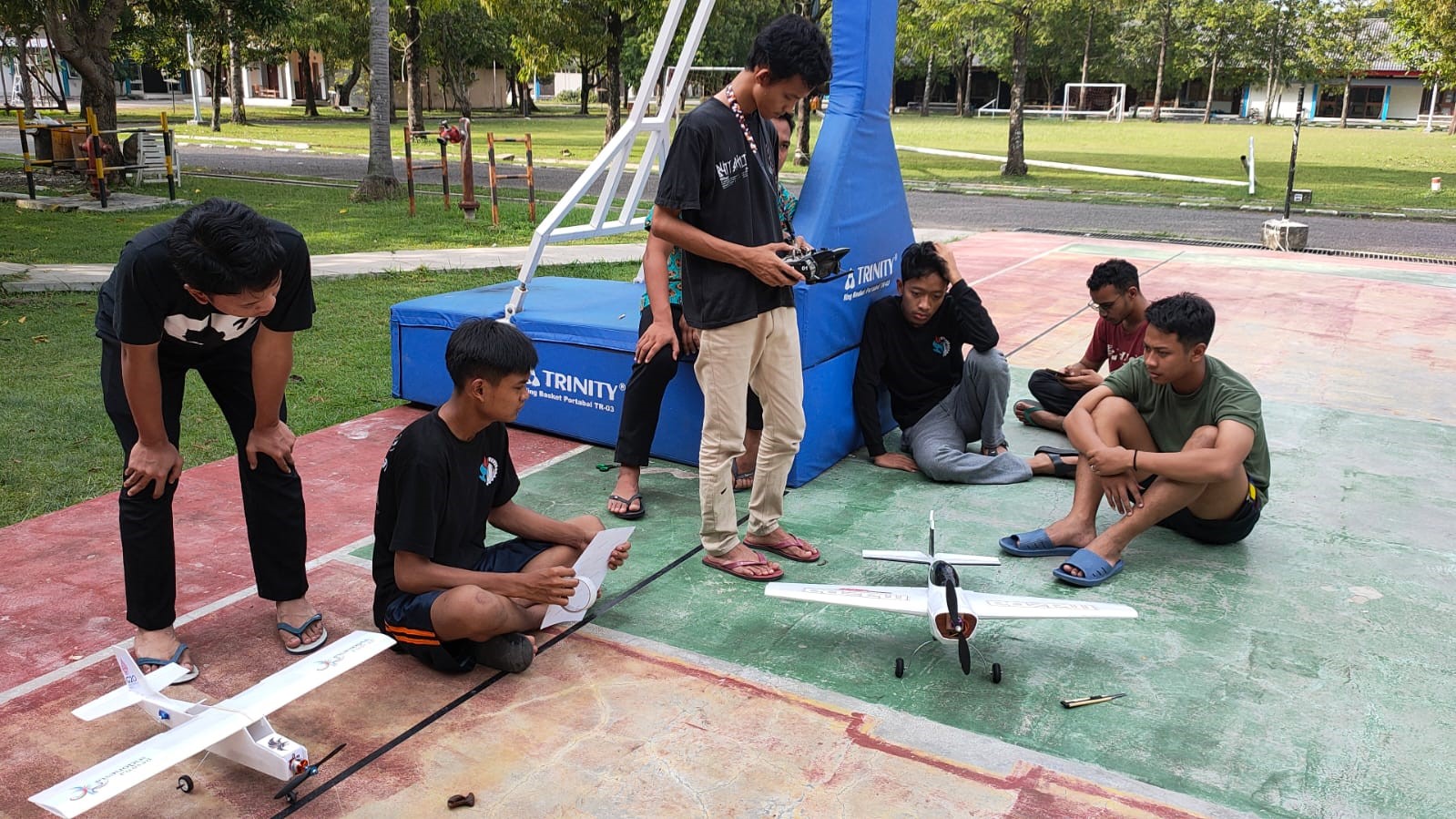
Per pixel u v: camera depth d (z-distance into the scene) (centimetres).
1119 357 515
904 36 2331
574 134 3409
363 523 412
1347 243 1311
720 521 366
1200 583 370
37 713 279
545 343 514
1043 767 261
